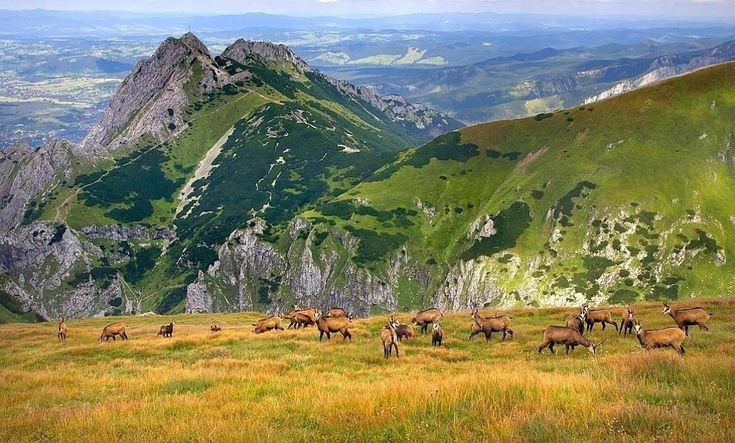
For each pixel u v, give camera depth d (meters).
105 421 13.72
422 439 10.63
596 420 10.84
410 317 41.56
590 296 156.25
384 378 20.17
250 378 20.31
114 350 33.75
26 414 15.77
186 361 29.22
